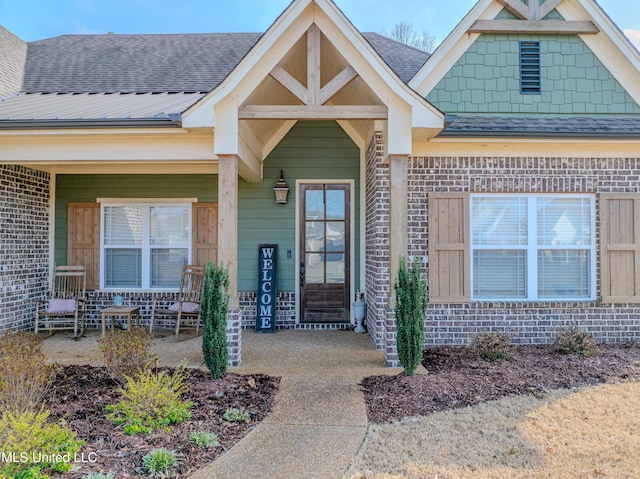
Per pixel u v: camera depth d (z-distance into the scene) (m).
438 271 6.39
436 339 6.36
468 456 3.22
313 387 4.71
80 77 8.79
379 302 6.38
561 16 7.01
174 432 3.57
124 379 4.52
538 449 3.31
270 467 3.08
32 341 4.70
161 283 8.27
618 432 3.58
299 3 5.17
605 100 6.93
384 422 3.83
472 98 6.90
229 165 5.46
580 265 6.56
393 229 5.48
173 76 8.84
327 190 8.13
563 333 5.90
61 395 4.35
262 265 7.97
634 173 6.47
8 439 2.85
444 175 6.42
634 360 5.46
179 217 8.27
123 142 5.83
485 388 4.54
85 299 7.86
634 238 6.46
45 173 8.05
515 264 6.56
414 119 5.36
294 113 5.41
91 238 8.23
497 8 6.96
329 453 3.28
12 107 6.75
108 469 2.98
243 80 5.35
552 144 6.37
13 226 7.20
